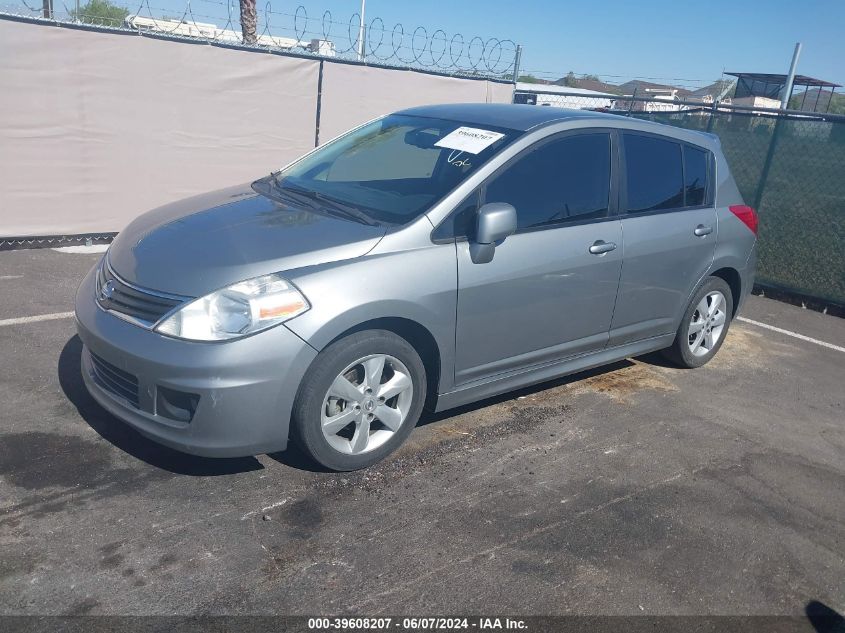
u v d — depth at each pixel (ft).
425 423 14.14
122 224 26.21
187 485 11.32
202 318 10.41
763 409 16.55
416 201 12.73
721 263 17.69
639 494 12.37
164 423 10.59
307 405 11.03
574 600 9.67
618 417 15.30
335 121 30.27
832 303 25.61
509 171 13.26
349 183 14.16
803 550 11.30
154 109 25.81
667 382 17.56
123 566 9.45
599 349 15.56
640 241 15.37
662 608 9.71
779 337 22.36
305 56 28.55
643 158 15.78
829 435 15.53
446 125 14.80
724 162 18.08
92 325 11.26
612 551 10.75
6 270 21.35
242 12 33.91
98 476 11.34
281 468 12.03
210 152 27.53
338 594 9.33
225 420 10.41
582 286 14.37
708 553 10.96
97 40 24.04
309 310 10.73
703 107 31.17
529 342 13.92
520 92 38.65
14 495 10.67
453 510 11.34
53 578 9.11
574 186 14.28
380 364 11.79
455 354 12.77
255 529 10.43
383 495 11.57
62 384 14.19
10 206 23.75
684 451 14.10
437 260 12.07
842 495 13.05
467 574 9.93
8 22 22.35
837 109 69.56
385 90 31.19
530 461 13.09
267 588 9.31
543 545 10.72
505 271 12.95
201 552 9.85
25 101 23.18
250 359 10.34
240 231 11.94
